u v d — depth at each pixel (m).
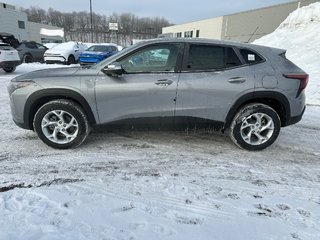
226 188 3.32
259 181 3.52
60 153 4.14
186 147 4.52
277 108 4.48
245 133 4.39
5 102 7.18
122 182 3.38
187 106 4.17
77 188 3.21
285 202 3.08
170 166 3.85
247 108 4.27
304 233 2.59
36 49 18.23
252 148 4.39
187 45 4.16
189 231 2.56
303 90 4.39
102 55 16.09
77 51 18.30
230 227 2.64
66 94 4.02
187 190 3.25
